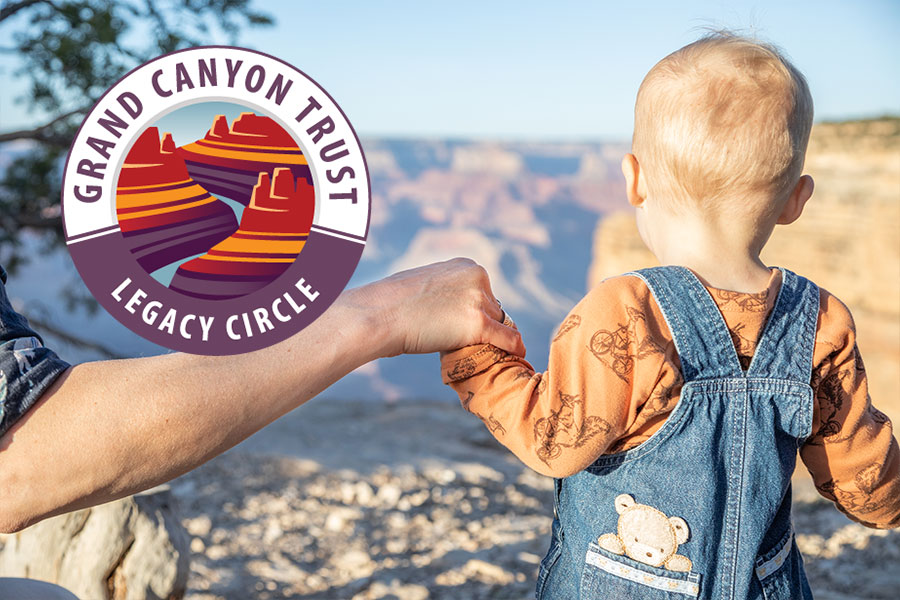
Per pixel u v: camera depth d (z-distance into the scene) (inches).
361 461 347.3
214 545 209.5
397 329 47.9
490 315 54.0
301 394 42.6
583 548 55.0
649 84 57.0
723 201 54.5
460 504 276.5
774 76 53.9
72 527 110.2
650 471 53.3
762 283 56.4
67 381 39.1
